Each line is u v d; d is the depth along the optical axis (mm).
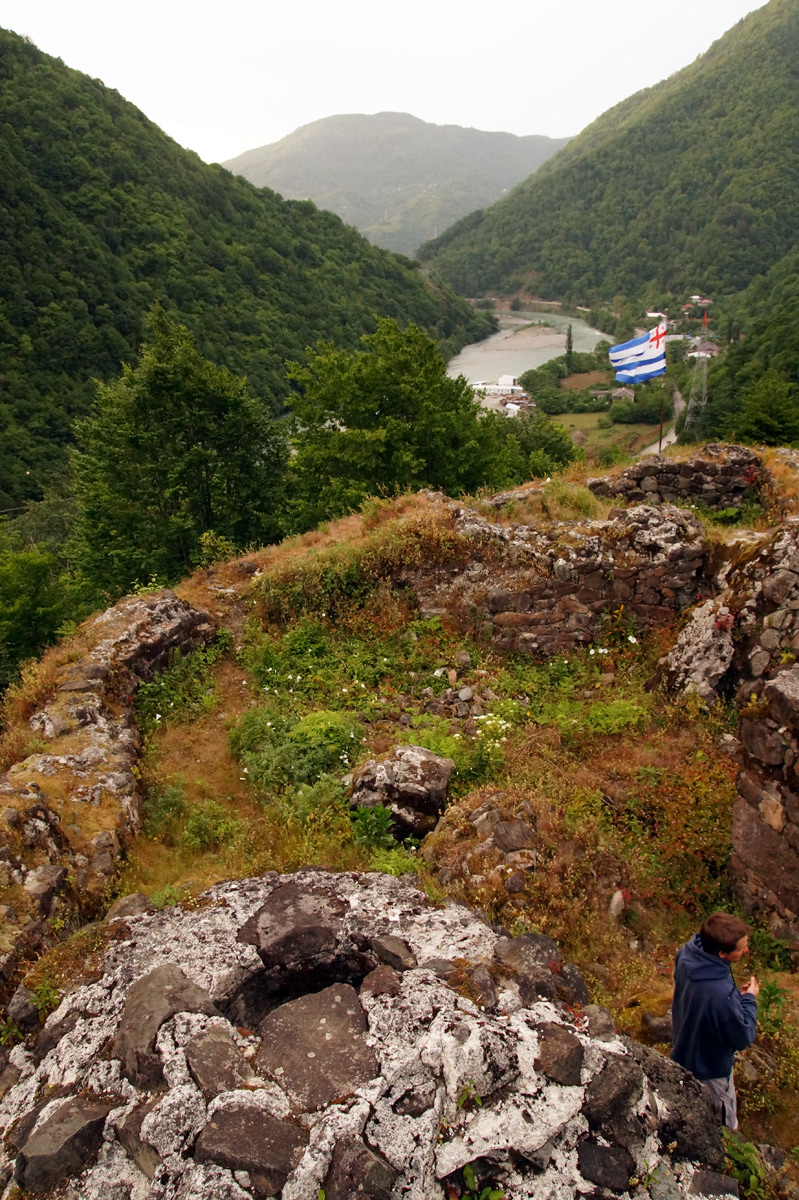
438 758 7020
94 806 6246
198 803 7145
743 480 13422
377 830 6262
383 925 4137
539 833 5742
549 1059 3006
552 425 47281
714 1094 3486
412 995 3410
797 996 4660
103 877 5617
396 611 10570
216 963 3852
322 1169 2590
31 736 7086
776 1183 3174
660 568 10141
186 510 20453
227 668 10062
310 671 9773
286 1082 3018
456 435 22562
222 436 20594
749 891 5480
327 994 3508
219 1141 2703
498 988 3553
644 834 6379
